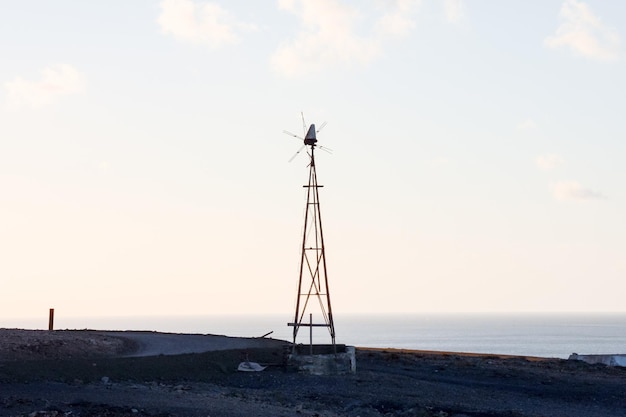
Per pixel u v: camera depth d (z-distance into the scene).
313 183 51.03
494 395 44.16
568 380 50.56
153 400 35.53
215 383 43.31
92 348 50.44
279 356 51.00
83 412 31.83
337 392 42.00
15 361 41.94
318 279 50.59
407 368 53.09
